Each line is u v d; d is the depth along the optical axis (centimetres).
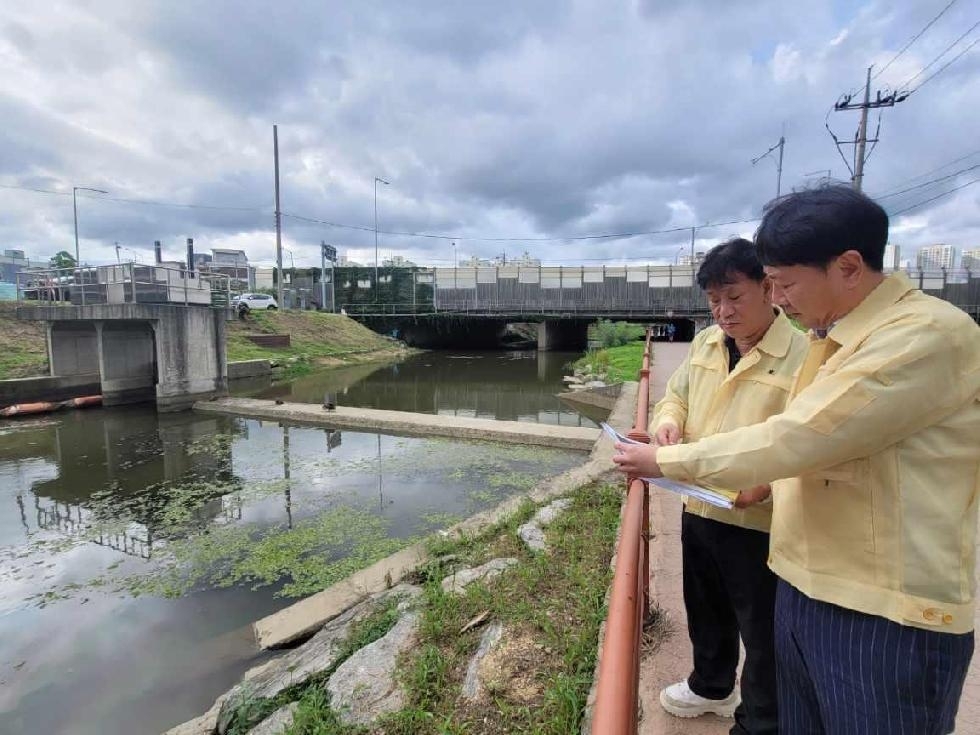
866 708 103
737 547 172
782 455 103
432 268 3975
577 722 226
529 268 3866
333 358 2575
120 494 795
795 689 123
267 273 4681
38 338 1720
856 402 97
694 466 116
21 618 482
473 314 3497
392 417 1191
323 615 435
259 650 421
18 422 1273
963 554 99
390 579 458
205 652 427
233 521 680
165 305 1376
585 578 349
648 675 243
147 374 1577
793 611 119
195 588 522
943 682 100
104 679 403
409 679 278
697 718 212
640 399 318
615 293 3762
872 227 107
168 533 651
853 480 105
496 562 397
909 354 95
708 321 3100
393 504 715
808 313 118
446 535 525
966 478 99
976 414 98
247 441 1088
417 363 2838
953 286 3034
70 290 1590
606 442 877
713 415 183
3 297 2495
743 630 174
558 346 3847
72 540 640
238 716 313
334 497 748
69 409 1405
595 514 474
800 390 124
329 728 261
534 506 543
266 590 513
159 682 397
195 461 952
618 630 109
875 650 102
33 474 891
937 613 98
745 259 164
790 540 120
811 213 109
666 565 347
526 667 266
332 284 3800
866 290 111
